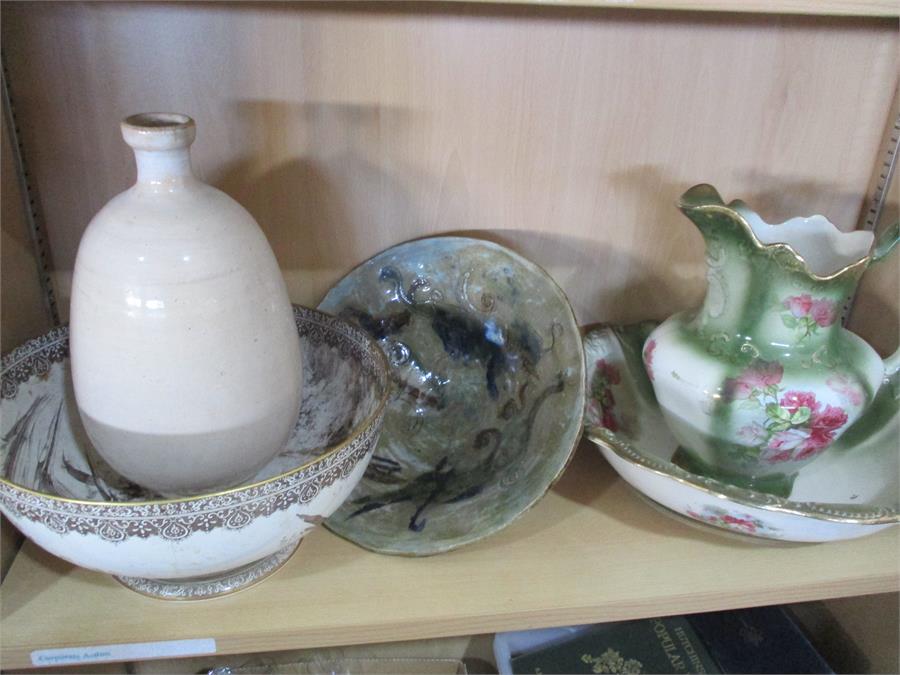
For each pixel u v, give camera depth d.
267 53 0.52
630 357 0.62
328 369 0.54
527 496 0.50
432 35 0.53
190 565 0.39
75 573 0.49
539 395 0.55
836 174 0.61
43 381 0.49
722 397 0.49
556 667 0.60
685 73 0.56
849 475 0.56
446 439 0.58
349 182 0.57
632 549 0.53
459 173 0.58
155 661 0.65
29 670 0.57
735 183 0.61
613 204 0.61
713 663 0.61
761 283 0.48
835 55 0.56
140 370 0.38
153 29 0.50
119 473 0.45
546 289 0.55
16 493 0.37
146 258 0.38
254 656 0.67
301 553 0.51
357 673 0.67
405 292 0.59
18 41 0.49
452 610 0.48
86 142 0.53
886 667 0.60
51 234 0.56
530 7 0.53
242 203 0.57
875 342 0.63
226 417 0.40
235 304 0.39
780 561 0.52
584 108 0.57
